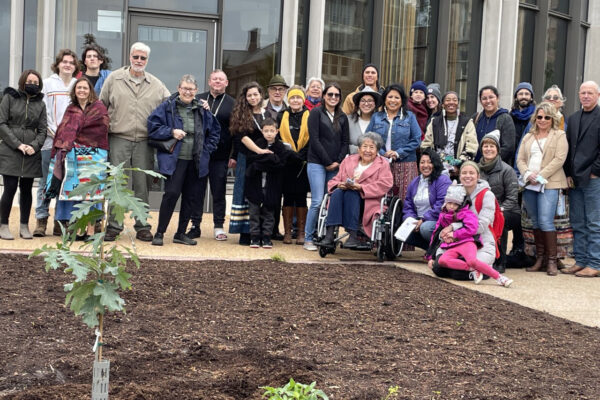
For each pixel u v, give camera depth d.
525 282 8.50
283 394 3.76
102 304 3.01
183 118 9.17
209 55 12.45
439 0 14.68
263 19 12.76
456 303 7.09
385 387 4.59
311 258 9.01
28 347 4.93
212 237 10.17
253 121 9.46
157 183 11.99
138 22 12.10
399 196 9.62
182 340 5.36
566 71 17.23
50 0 11.38
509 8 15.34
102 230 3.08
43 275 6.86
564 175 9.11
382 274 8.26
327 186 9.66
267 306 6.48
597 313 7.22
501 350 5.61
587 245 9.21
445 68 14.73
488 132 9.60
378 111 9.77
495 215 8.45
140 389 4.20
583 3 17.53
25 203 8.98
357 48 13.79
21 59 11.50
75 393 4.11
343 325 6.05
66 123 8.82
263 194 9.42
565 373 5.14
